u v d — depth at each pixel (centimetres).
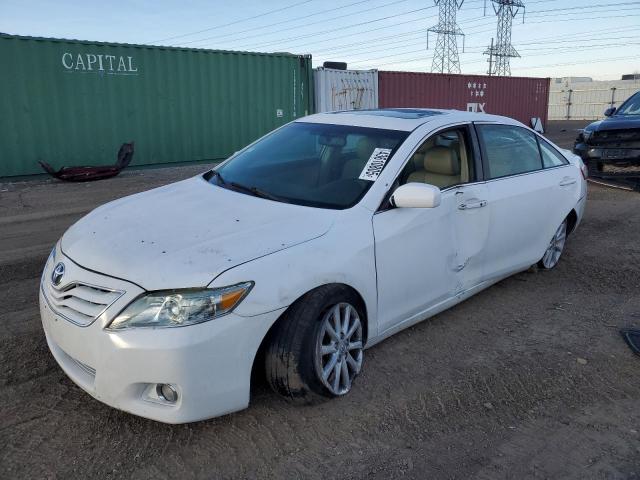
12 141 1088
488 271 443
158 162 1290
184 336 250
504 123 475
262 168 396
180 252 276
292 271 282
